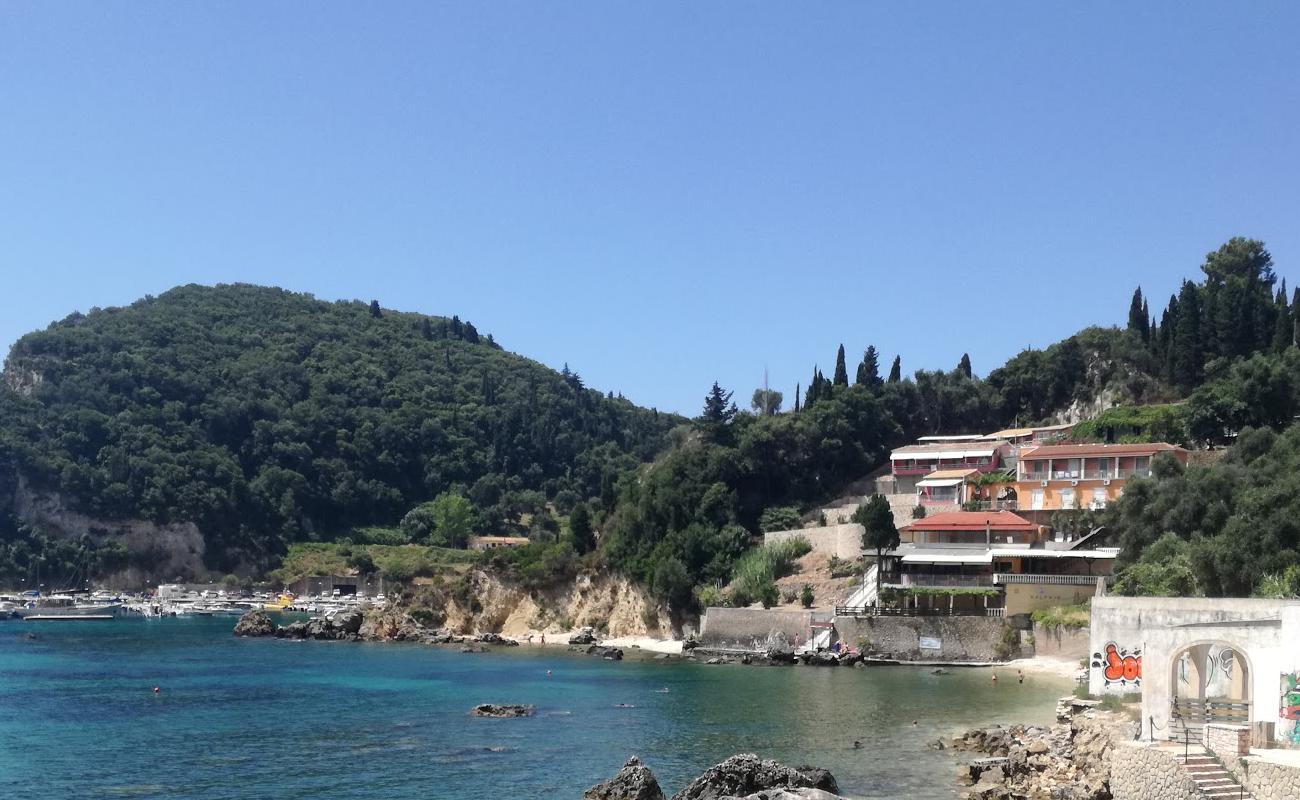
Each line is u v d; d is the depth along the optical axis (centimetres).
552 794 6650
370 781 7038
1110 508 13988
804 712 9312
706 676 12075
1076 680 10819
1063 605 12581
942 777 6806
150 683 12188
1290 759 4650
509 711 9512
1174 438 16875
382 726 9031
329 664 14150
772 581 15550
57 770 7450
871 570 14762
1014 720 8738
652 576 16650
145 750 8106
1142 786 5172
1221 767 4816
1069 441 18225
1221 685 5938
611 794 6131
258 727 9056
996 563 13675
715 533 17275
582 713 9525
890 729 8431
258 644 17738
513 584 18450
